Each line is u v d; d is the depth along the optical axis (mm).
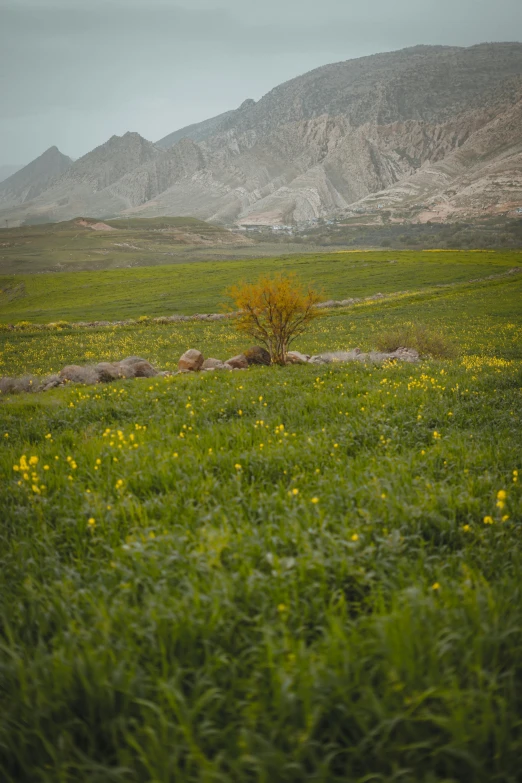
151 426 10547
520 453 7801
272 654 3100
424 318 50125
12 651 3340
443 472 7121
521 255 125438
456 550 4926
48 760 2826
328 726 2795
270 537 4824
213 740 2711
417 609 3348
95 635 3455
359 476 6742
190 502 6070
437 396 12570
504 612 3469
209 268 117562
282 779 2443
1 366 32750
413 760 2578
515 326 42625
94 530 5641
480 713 2715
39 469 7582
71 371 19750
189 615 3523
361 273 95375
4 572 4805
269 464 7469
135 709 2953
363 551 4500
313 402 12211
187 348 37469
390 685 2832
